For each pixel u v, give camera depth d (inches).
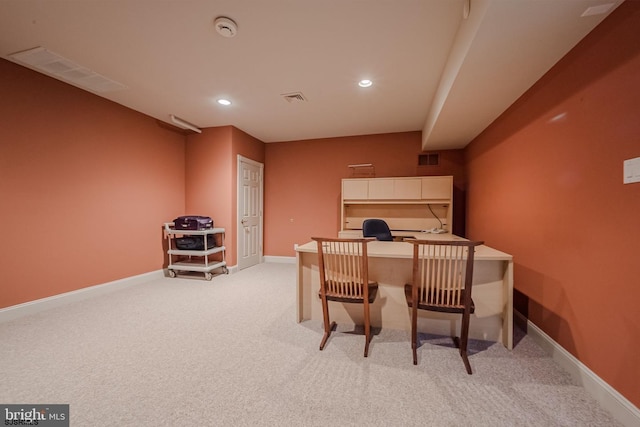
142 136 146.6
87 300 119.1
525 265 90.8
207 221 158.6
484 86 87.4
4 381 63.5
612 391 54.0
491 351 77.6
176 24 76.6
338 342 83.0
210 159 171.3
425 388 61.8
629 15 51.3
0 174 94.6
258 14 72.4
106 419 52.5
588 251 62.1
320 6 69.4
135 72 103.4
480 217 139.1
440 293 74.2
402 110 141.3
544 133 79.9
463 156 173.0
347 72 102.6
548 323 77.3
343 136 192.9
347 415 53.7
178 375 66.3
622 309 52.8
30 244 102.4
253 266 191.3
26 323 94.8
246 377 65.7
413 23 75.4
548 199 77.9
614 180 55.0
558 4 52.5
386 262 91.4
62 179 111.7
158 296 125.5
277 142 206.4
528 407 55.9
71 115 114.3
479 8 58.9
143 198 147.6
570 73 68.2
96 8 70.2
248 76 106.2
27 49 88.7
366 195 171.8
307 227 201.3
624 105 52.6
